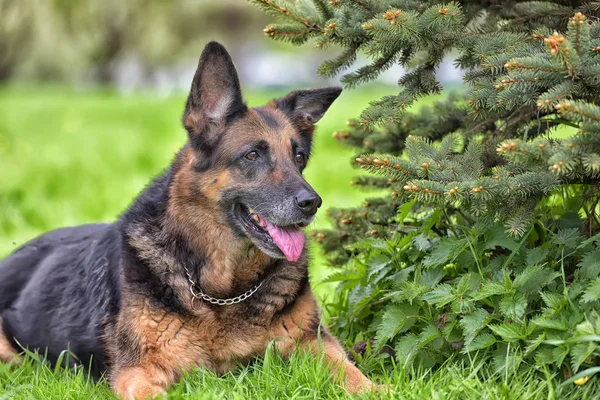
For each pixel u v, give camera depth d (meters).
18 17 28.19
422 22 3.90
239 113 4.39
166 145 14.50
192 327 4.14
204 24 37.91
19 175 11.38
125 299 4.16
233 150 4.29
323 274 6.58
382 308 4.56
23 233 8.73
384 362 4.29
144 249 4.24
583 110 3.28
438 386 3.62
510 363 3.69
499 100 3.79
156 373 4.07
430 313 4.09
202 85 4.30
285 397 3.66
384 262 4.41
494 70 3.96
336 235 5.14
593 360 3.55
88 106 22.30
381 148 4.97
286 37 4.25
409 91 4.19
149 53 38.34
